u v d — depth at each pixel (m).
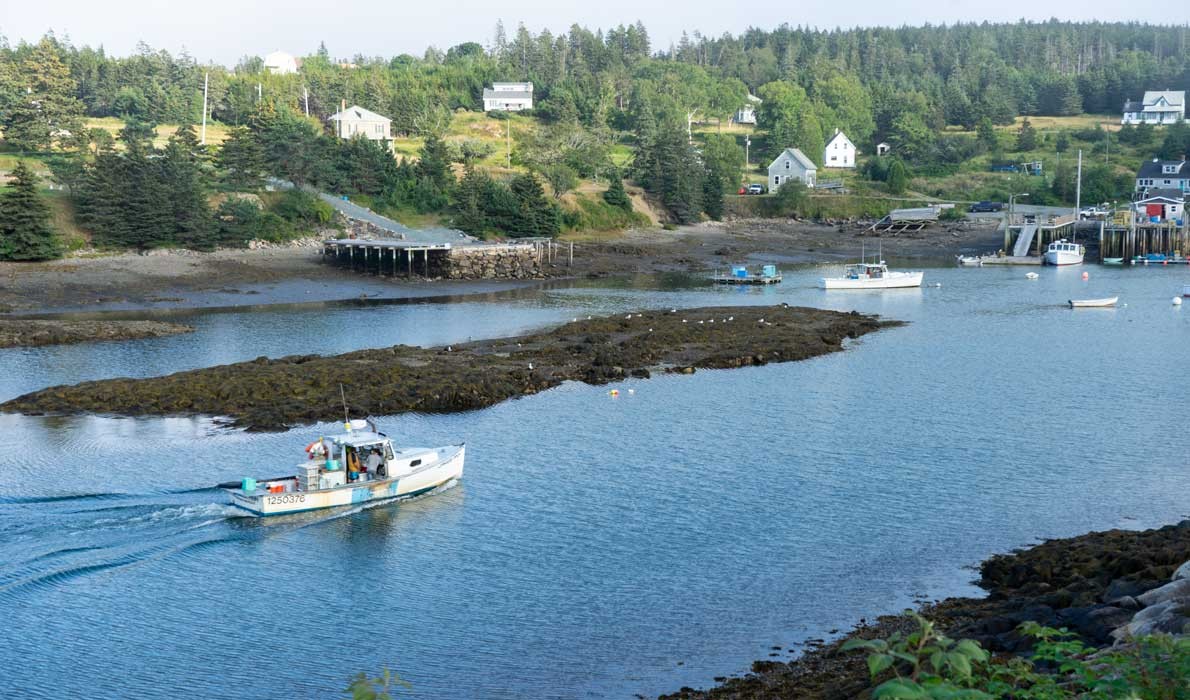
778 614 36.25
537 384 72.81
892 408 66.44
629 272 146.88
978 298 120.19
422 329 98.12
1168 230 162.38
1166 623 25.92
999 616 32.09
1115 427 61.22
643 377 76.38
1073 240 170.62
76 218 133.62
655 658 33.28
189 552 42.47
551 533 44.50
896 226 189.75
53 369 79.12
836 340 90.38
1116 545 38.28
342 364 75.06
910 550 42.00
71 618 36.47
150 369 79.12
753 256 164.50
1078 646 17.84
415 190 169.75
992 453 55.88
